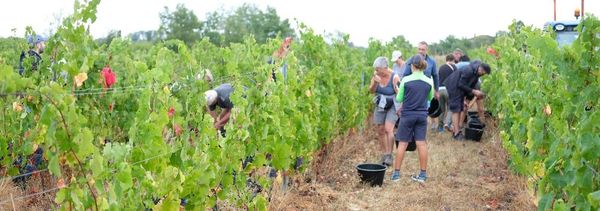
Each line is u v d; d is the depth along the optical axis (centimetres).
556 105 416
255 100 462
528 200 555
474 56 1952
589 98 355
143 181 307
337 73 777
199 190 362
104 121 551
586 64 358
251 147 454
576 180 331
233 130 409
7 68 263
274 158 465
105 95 536
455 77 958
